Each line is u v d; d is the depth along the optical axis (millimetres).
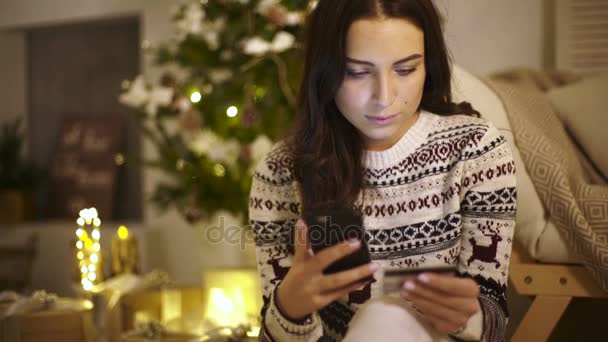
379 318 1136
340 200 1326
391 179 1348
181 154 2797
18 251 3959
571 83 2422
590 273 1700
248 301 2252
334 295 1107
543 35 2877
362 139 1365
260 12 2533
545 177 1777
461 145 1321
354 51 1204
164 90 2699
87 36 4430
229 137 2699
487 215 1299
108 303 2266
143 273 3826
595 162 2020
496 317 1224
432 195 1331
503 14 2908
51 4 4230
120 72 4336
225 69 2740
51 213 4492
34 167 4441
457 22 2922
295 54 2400
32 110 4613
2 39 4504
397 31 1193
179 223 3779
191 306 2434
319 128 1329
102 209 4281
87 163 4402
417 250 1340
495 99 1928
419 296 1084
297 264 1142
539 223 1774
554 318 1738
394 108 1223
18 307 1883
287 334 1165
